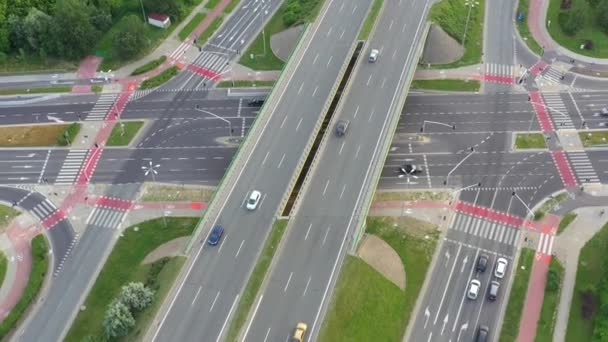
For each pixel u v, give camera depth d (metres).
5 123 156.50
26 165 146.00
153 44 180.62
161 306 104.06
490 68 171.12
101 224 132.62
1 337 112.56
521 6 192.12
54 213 135.00
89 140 152.12
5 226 132.50
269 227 115.38
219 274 108.19
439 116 156.75
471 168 143.12
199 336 99.81
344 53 154.00
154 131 154.50
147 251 126.44
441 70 170.62
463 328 112.75
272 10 192.50
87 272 123.56
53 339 112.81
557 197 136.38
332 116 136.25
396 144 148.88
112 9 187.62
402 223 131.00
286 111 137.00
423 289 118.94
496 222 131.38
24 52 174.00
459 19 182.50
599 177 140.62
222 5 194.00
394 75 147.75
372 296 111.69
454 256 124.69
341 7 171.50
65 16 167.75
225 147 150.25
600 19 182.38
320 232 114.81
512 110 158.50
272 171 124.50
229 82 168.75
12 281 122.25
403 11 170.62
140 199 137.88
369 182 122.94
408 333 111.88
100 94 165.38
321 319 102.50
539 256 124.75
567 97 162.12
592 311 114.81
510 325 113.25
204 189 140.00
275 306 103.94
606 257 122.62
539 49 177.38
